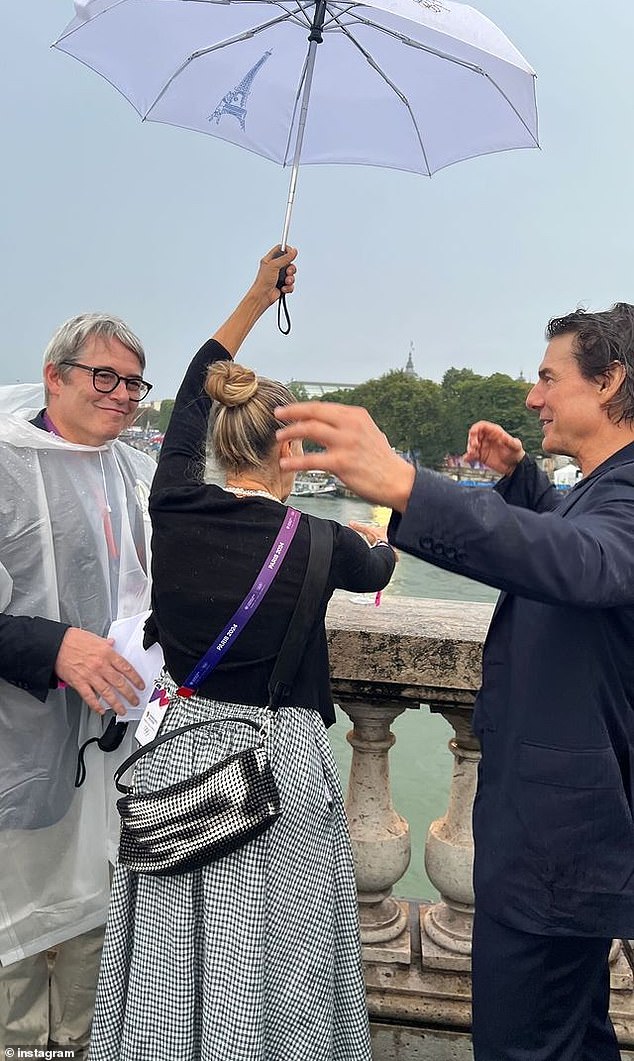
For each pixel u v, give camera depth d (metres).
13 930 2.04
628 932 1.46
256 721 1.52
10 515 1.96
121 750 2.14
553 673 1.48
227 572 1.49
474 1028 1.68
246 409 1.57
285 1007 1.52
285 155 2.45
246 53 2.29
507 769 1.55
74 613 2.05
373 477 1.13
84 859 2.12
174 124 2.42
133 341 2.04
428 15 1.66
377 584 1.71
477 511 1.14
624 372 1.52
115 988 1.65
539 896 1.49
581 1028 1.66
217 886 1.47
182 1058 1.52
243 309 2.02
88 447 2.06
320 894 1.59
